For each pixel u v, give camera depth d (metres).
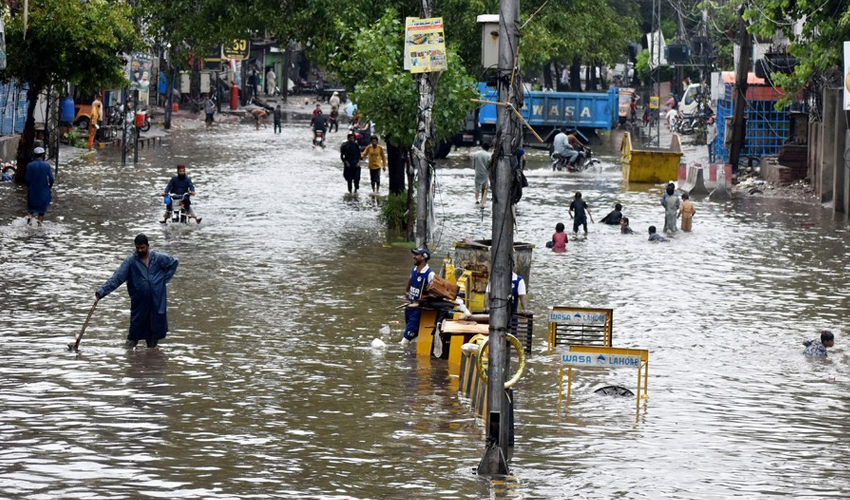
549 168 109.31
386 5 67.88
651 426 29.73
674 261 56.56
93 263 50.88
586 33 81.88
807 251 60.22
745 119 105.38
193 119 163.12
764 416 30.92
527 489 24.36
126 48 82.75
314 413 29.86
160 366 34.19
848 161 73.81
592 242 62.66
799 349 38.84
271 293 46.00
